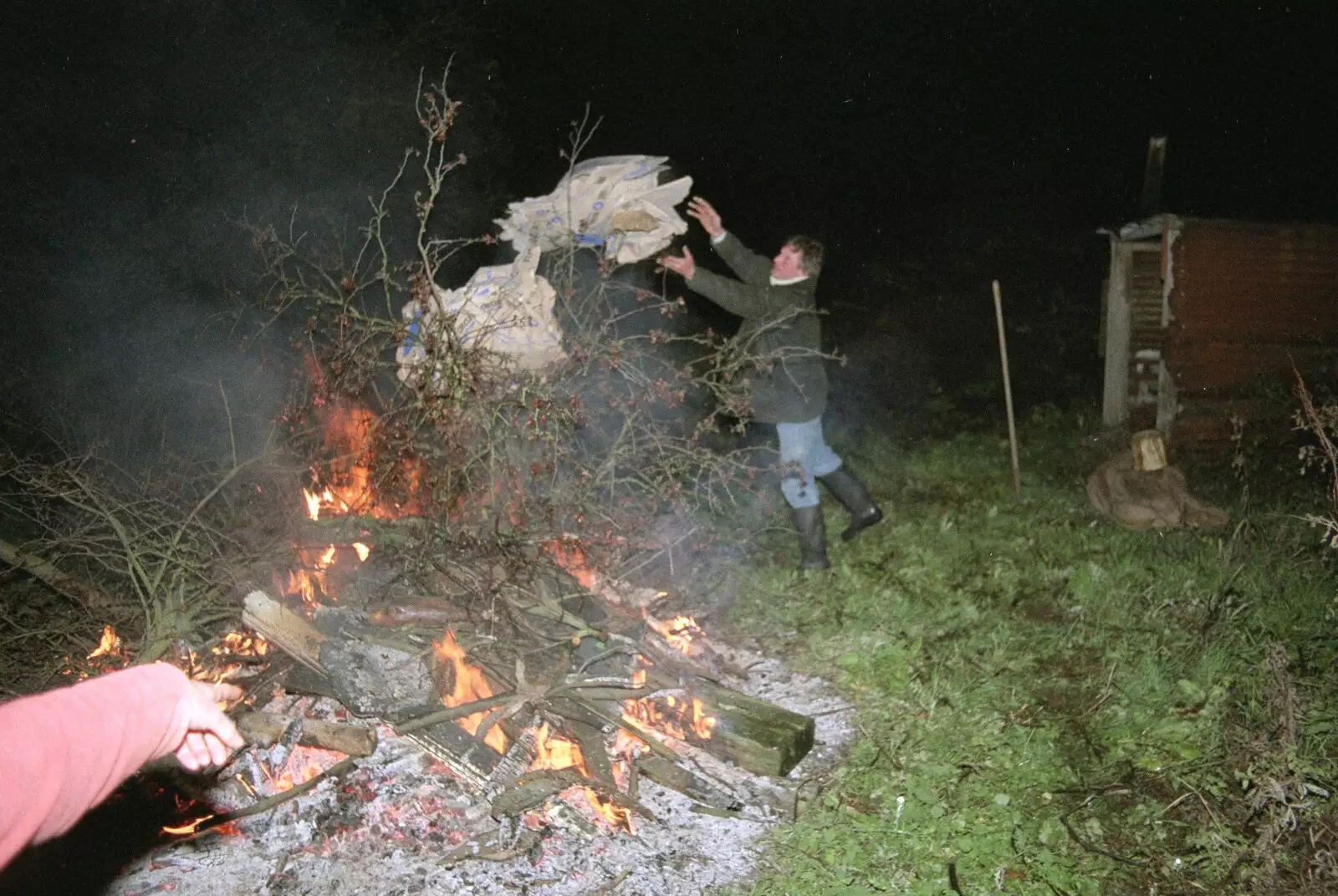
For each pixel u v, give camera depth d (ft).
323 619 12.24
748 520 20.68
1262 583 16.43
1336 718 12.57
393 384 16.72
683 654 14.25
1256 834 11.00
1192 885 10.35
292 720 11.62
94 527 14.65
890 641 15.33
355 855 10.31
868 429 28.94
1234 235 25.03
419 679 11.46
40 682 13.05
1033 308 40.86
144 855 10.28
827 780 12.13
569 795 11.23
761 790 11.90
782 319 15.69
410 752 11.34
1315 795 11.21
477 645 12.41
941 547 19.11
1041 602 16.78
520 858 10.39
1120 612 16.06
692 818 11.31
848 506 18.90
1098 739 12.82
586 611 13.97
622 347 14.58
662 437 15.03
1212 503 21.16
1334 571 16.70
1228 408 25.52
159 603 13.33
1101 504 20.35
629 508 15.42
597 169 14.70
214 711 5.16
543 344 13.58
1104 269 43.04
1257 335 25.54
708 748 12.39
